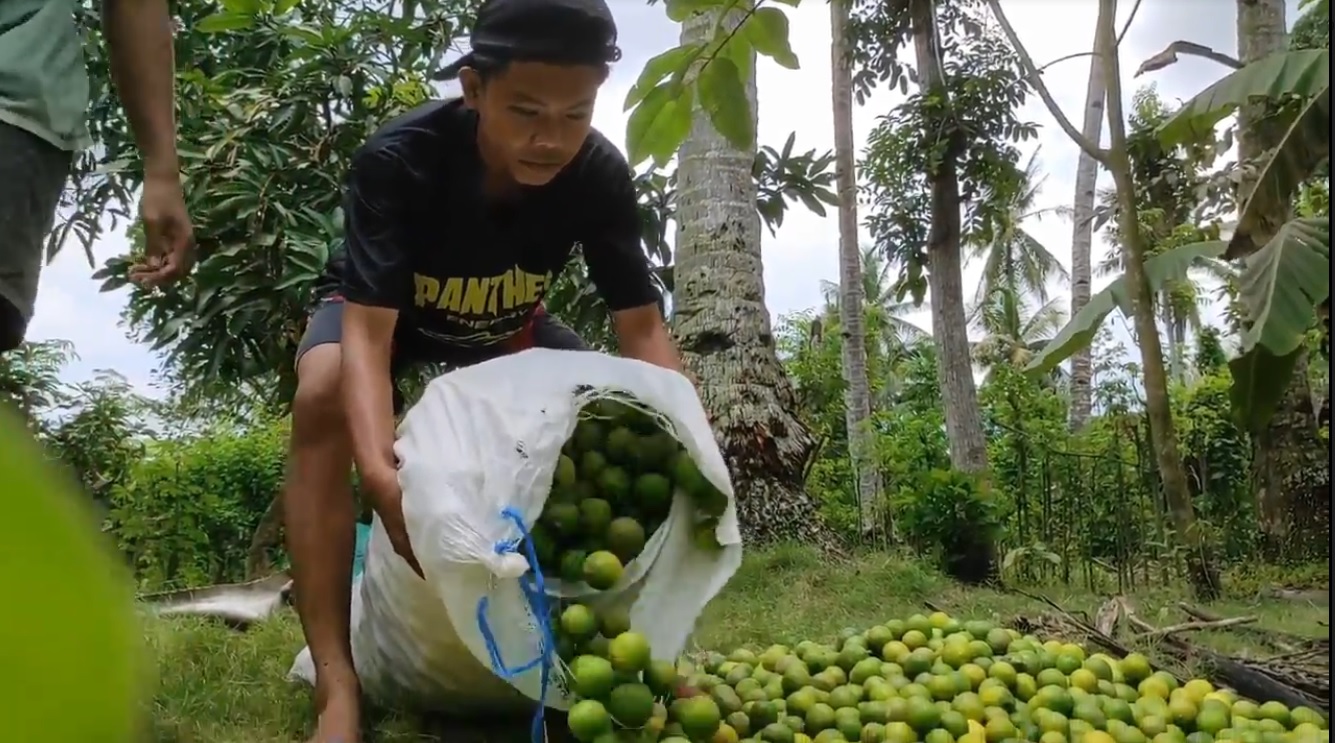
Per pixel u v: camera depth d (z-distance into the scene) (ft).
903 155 40.73
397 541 7.17
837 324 69.82
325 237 17.34
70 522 0.43
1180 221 50.80
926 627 9.77
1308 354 33.22
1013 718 8.36
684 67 10.51
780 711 8.46
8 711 0.41
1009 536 25.03
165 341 17.78
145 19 7.51
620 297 9.43
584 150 8.88
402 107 18.65
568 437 7.06
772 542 20.56
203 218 17.48
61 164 6.50
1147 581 21.72
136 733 0.45
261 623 11.81
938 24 40.93
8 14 6.39
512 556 6.57
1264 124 23.72
